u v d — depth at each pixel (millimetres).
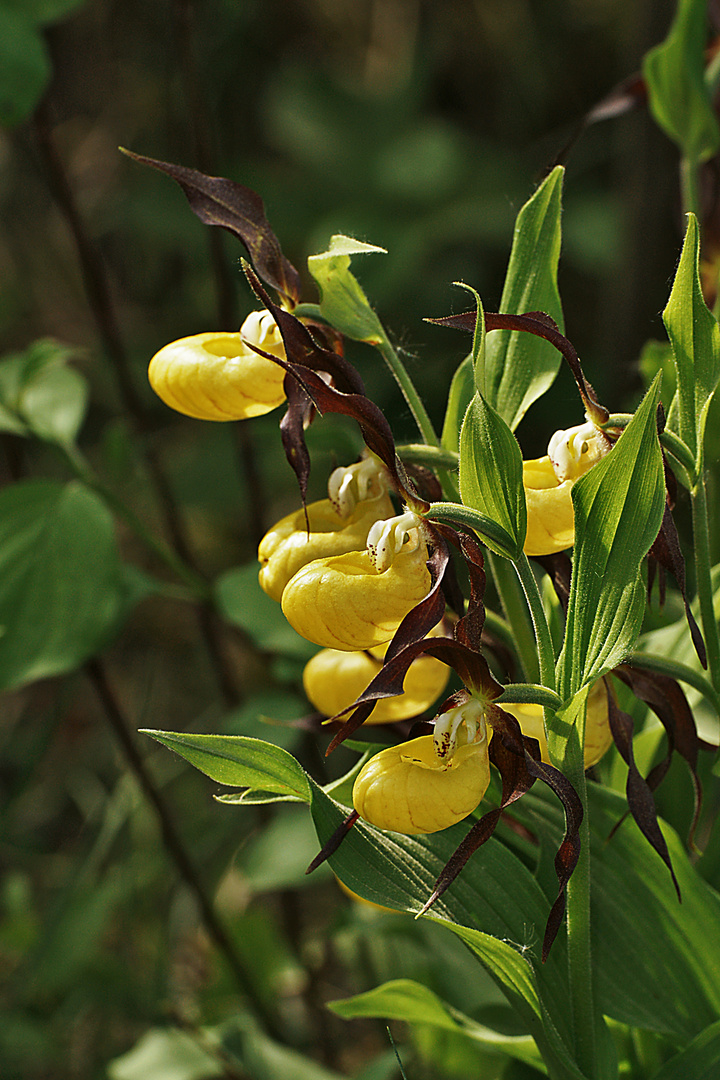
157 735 781
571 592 779
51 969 1232
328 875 1053
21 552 996
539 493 793
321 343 816
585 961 797
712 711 862
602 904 839
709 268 984
